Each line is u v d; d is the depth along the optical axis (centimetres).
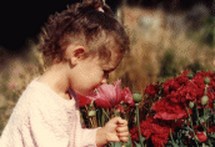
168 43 681
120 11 716
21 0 1344
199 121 406
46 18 1341
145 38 676
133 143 410
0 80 669
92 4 326
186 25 845
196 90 391
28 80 636
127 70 605
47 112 310
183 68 658
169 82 400
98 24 312
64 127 317
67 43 312
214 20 866
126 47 319
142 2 887
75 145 330
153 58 636
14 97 638
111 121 327
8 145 316
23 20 1338
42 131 308
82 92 319
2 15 1341
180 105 387
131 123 447
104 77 321
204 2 942
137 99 371
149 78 607
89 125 439
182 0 1096
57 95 314
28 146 310
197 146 395
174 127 394
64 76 316
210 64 674
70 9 322
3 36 1322
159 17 807
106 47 312
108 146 411
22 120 311
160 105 388
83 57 312
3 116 620
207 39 796
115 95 356
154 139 392
